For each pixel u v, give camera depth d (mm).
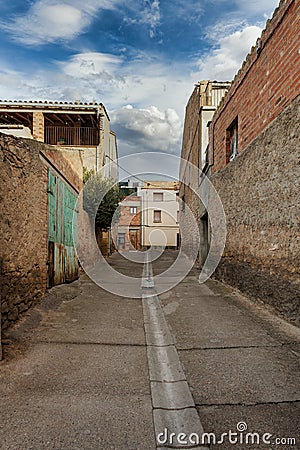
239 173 6105
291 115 3957
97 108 13039
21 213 4004
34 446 1810
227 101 7227
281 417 2090
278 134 4324
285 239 4082
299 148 3748
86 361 2945
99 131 13469
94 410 2166
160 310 4965
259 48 5125
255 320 4191
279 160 4285
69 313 4621
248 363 2881
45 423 2014
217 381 2570
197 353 3141
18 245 3896
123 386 2502
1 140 3537
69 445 1824
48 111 12852
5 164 3576
